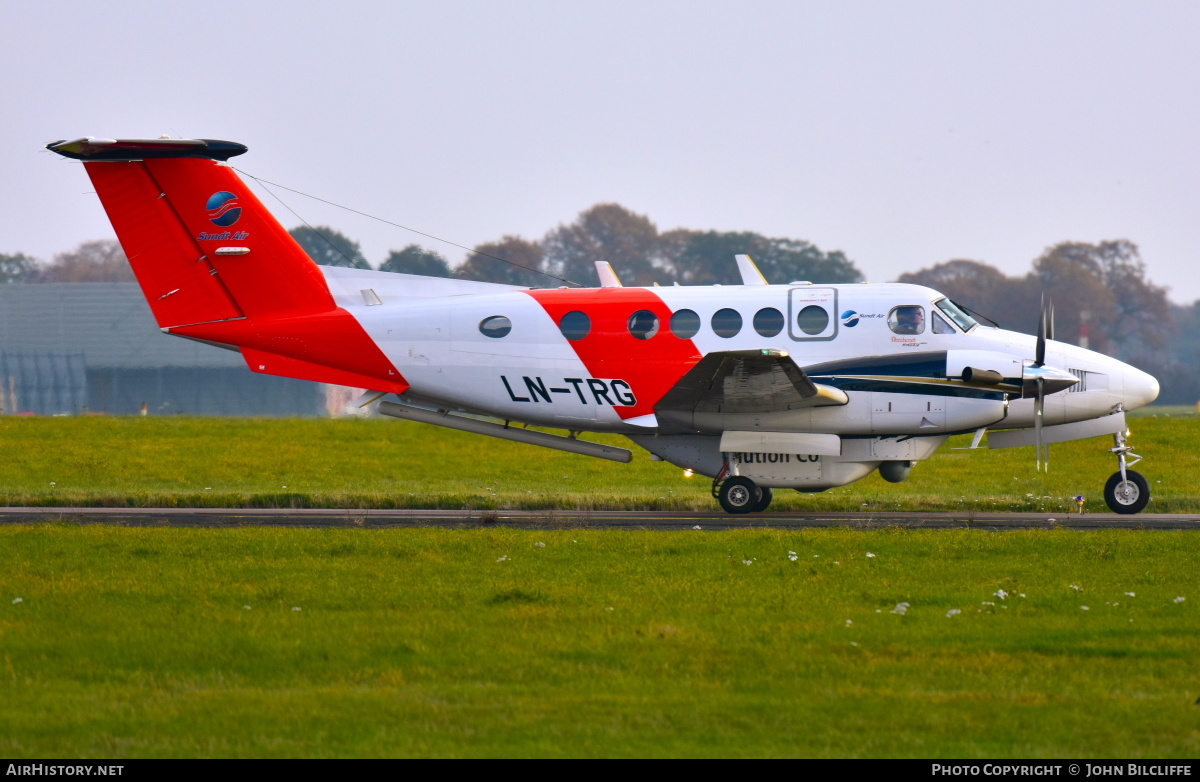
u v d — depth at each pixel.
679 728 24.08
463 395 63.19
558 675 28.47
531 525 56.19
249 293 63.12
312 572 42.78
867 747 22.89
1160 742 23.11
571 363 61.72
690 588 39.66
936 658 30.11
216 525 55.88
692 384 57.28
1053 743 23.08
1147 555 45.22
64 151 60.50
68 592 38.81
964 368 58.19
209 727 24.05
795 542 48.62
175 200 62.28
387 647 31.16
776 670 28.91
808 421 59.53
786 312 60.50
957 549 46.53
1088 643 31.59
